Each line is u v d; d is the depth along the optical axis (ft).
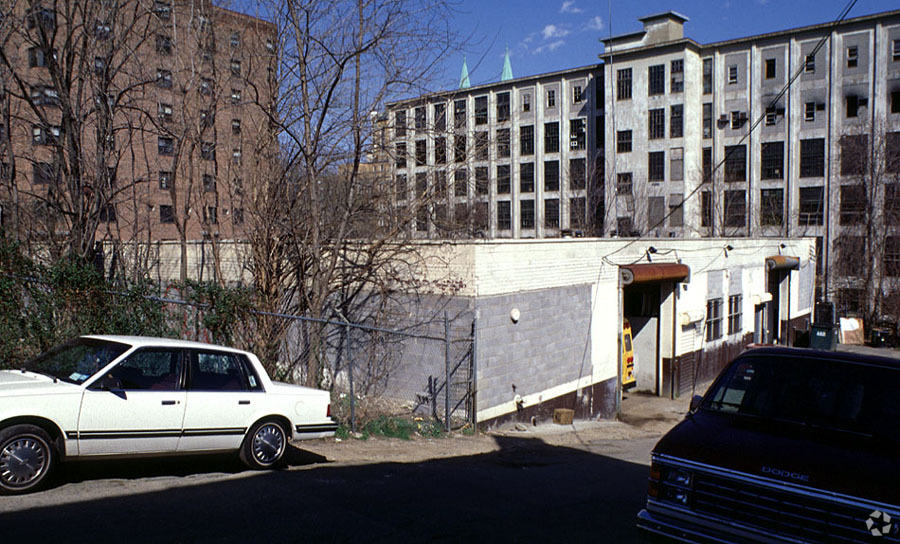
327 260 49.52
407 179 50.34
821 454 17.19
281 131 47.60
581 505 25.71
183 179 61.21
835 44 160.15
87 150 59.26
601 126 190.60
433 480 28.86
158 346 25.43
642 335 74.18
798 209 165.27
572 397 55.52
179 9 54.13
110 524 19.26
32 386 22.47
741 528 16.92
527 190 202.39
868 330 139.33
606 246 59.82
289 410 28.22
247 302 42.80
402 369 48.34
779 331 106.42
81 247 47.83
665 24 179.73
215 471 27.43
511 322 48.24
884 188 148.25
